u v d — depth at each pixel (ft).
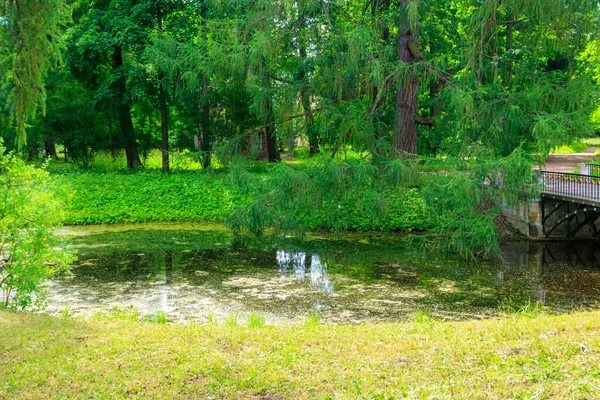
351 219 82.17
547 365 22.88
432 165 48.47
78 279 56.13
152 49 59.11
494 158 46.37
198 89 60.03
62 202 44.29
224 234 79.97
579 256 67.36
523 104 49.65
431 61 54.08
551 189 75.51
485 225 44.93
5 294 48.08
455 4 68.28
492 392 20.54
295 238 77.00
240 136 58.03
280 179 49.01
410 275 58.23
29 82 37.76
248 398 21.36
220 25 58.23
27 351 26.55
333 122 55.01
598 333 26.76
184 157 59.93
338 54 54.85
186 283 54.85
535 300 49.32
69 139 105.29
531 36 54.08
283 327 33.19
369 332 30.73
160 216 89.45
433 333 29.60
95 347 27.43
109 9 98.48
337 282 55.36
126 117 106.32
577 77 53.01
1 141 41.86
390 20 58.18
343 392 21.43
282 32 56.75
